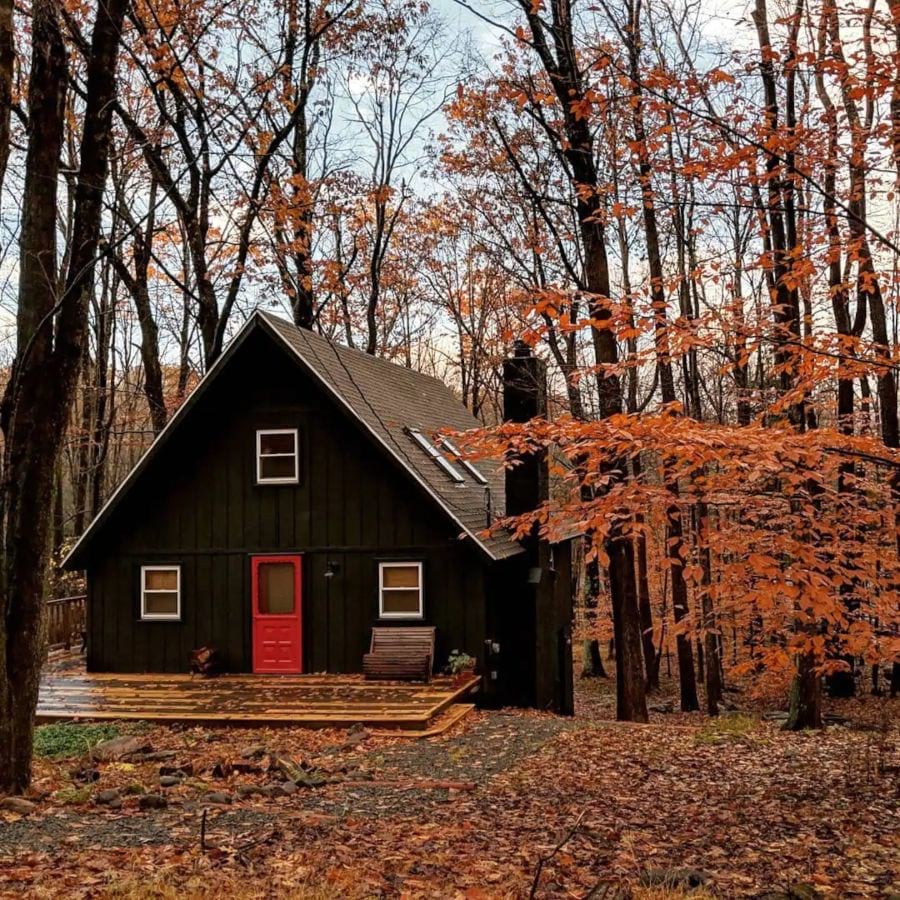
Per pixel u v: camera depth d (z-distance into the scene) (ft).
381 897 20.58
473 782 33.40
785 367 28.86
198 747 40.57
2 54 25.70
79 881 20.62
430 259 112.47
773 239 42.52
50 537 30.19
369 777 34.32
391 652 56.80
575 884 22.06
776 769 36.32
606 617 89.97
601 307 27.76
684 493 29.32
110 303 100.78
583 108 31.35
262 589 61.00
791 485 28.19
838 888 21.83
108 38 30.55
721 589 27.22
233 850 23.59
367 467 60.18
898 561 27.58
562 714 70.95
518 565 64.08
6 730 28.99
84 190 30.19
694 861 24.17
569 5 43.62
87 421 96.78
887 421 62.64
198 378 104.06
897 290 31.81
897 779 33.94
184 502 62.28
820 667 34.63
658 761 38.01
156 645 61.82
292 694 52.44
